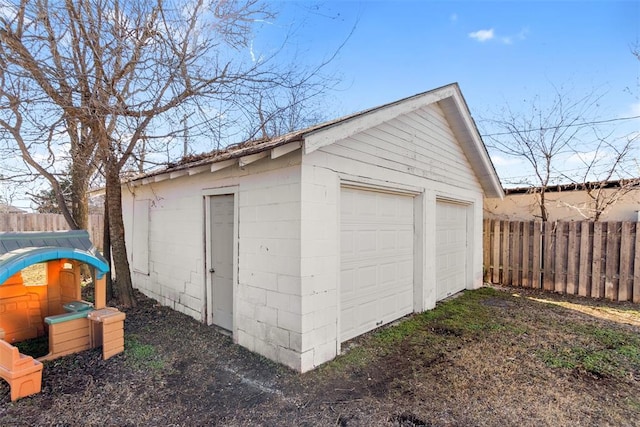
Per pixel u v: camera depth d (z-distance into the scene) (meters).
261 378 3.55
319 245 3.89
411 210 6.03
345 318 4.57
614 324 5.51
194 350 4.29
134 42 4.82
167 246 6.34
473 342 4.64
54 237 4.02
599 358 4.12
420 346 4.46
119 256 6.16
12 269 3.27
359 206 4.82
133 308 6.18
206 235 5.34
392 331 5.00
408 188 5.63
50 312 4.74
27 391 3.10
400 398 3.15
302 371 3.67
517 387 3.38
